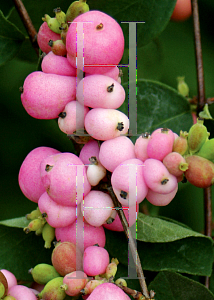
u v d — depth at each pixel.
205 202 0.23
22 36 0.23
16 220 0.21
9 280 0.19
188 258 0.20
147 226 0.20
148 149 0.17
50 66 0.18
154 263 0.20
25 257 0.21
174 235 0.20
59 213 0.18
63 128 0.18
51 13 0.23
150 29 0.22
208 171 0.17
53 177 0.17
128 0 0.22
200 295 0.19
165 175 0.17
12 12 0.23
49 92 0.18
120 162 0.17
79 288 0.17
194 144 0.17
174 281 0.19
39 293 0.18
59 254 0.18
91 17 0.17
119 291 0.17
